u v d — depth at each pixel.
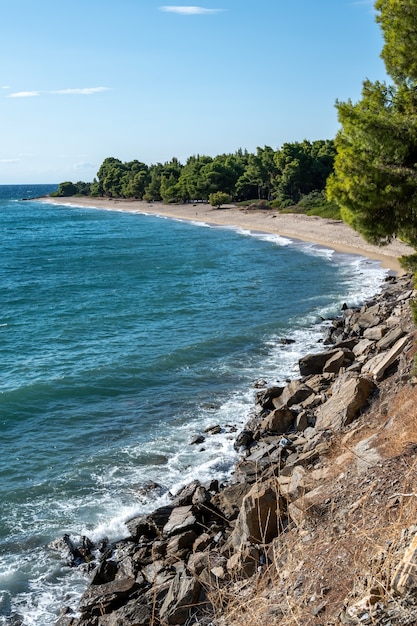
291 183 117.00
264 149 129.12
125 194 198.12
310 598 6.49
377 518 7.88
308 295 43.56
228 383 26.31
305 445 17.48
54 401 25.30
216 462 19.03
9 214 164.12
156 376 27.73
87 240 94.25
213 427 21.58
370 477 10.78
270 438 19.52
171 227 109.38
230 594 6.81
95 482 18.47
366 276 49.91
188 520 14.91
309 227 87.06
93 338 35.03
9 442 21.52
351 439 15.52
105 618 12.10
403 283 43.50
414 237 14.25
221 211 124.62
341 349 25.30
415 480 8.92
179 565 13.38
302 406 21.12
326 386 22.28
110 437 21.64
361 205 13.51
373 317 30.66
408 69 14.65
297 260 61.38
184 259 67.00
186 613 10.89
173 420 22.77
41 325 38.44
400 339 21.72
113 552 14.99
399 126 13.59
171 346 32.22
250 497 12.60
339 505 10.55
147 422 22.78
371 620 5.38
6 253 79.62
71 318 40.22
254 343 31.92
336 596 6.29
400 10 14.55
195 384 26.44
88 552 15.08
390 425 13.87
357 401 18.16
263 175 127.69
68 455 20.36
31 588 13.95
